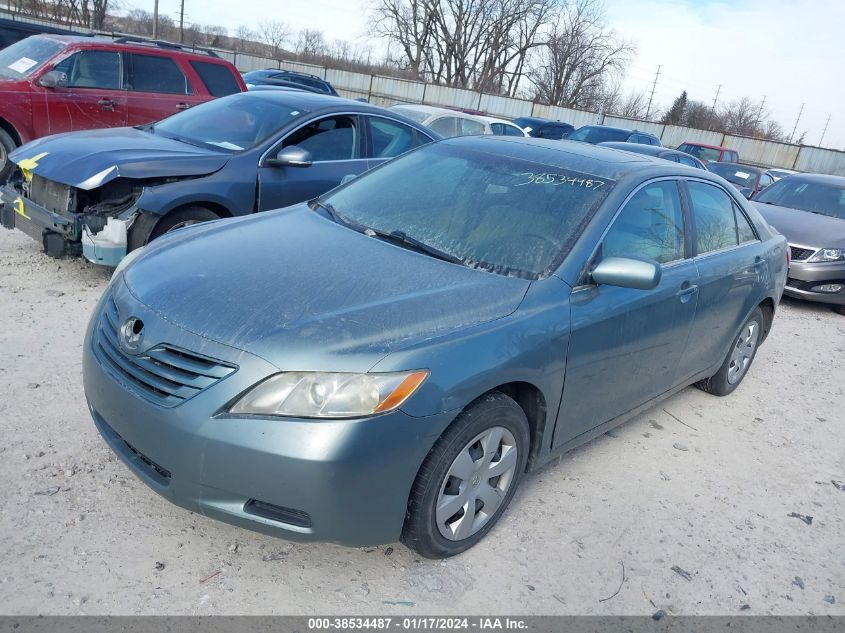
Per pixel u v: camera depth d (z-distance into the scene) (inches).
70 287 207.0
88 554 102.7
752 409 197.6
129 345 102.5
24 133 309.4
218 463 92.9
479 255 125.9
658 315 141.8
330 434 91.0
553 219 131.4
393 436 94.4
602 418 139.6
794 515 144.6
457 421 103.2
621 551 122.7
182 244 127.5
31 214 209.9
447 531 108.3
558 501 134.8
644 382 148.9
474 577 110.1
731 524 137.3
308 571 106.1
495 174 145.4
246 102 247.6
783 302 341.1
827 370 243.1
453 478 106.7
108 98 330.0
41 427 132.1
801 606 116.4
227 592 99.8
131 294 110.0
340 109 246.5
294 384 92.4
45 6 2000.5
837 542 136.9
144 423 97.5
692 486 149.4
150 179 203.0
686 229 156.4
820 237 319.9
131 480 120.6
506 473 116.9
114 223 196.5
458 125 495.5
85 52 326.0
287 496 92.3
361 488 94.0
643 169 148.6
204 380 94.7
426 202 142.2
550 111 1461.6
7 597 92.9
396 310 104.1
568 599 108.9
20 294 195.9
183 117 250.2
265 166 223.5
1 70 319.3
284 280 109.9
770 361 244.5
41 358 159.2
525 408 120.7
